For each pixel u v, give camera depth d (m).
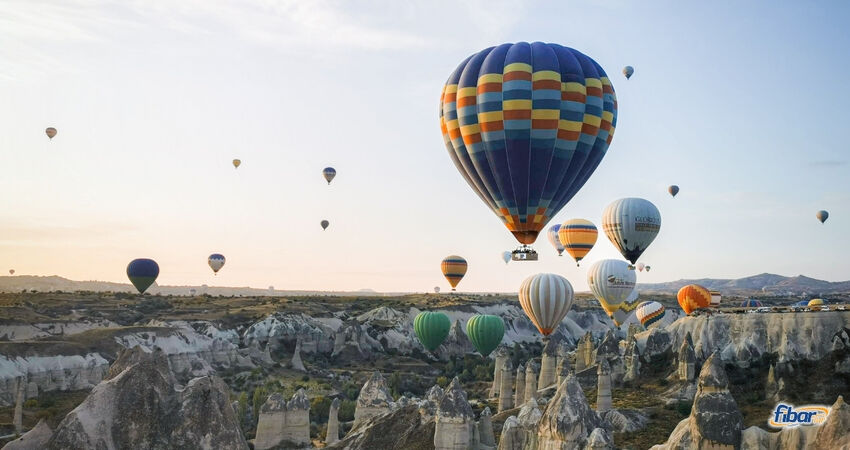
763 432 38.19
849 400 62.62
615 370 76.50
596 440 34.03
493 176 50.59
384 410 59.25
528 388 65.00
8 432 66.69
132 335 107.25
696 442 38.66
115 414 27.30
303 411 57.00
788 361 69.44
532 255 51.88
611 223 72.75
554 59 49.53
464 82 51.03
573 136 49.19
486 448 43.94
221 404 28.42
